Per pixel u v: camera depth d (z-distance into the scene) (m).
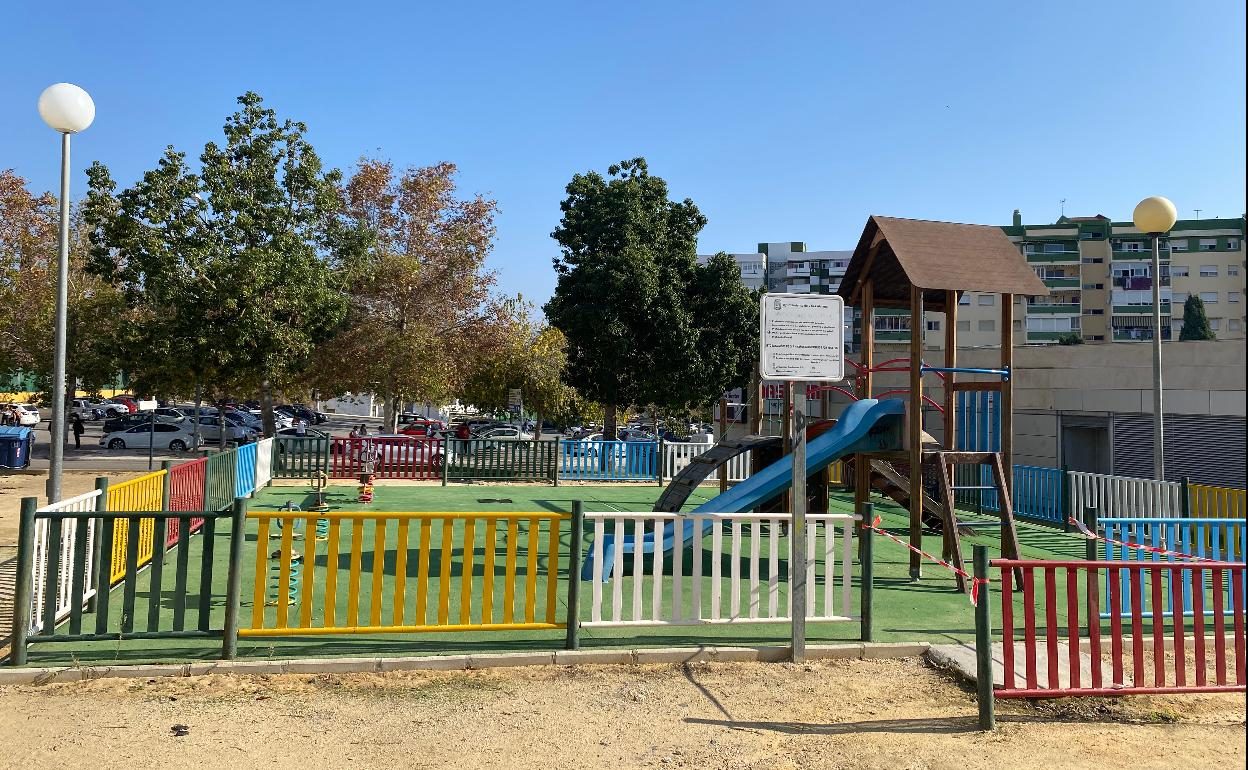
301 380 29.81
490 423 42.75
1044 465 18.53
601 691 5.75
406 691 5.63
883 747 4.87
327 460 19.81
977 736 5.05
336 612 7.54
